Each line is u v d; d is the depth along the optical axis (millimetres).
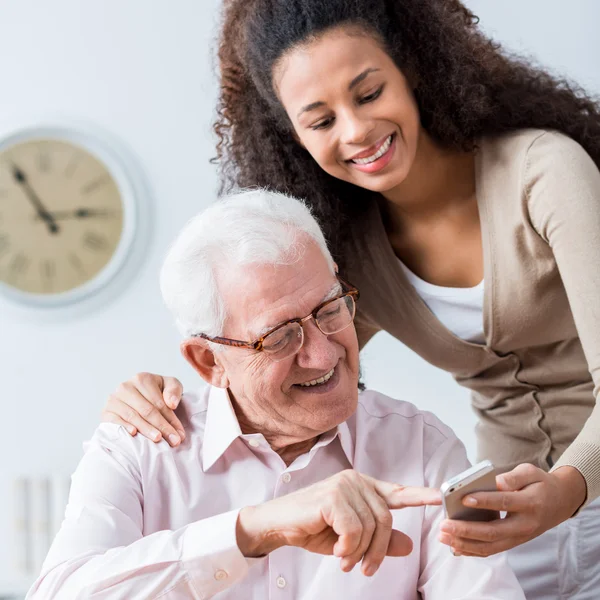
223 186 2084
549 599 1907
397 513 1596
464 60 1771
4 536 3975
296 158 1929
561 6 3668
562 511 1393
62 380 4055
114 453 1619
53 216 4059
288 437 1580
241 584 1558
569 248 1633
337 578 1559
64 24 4074
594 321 1575
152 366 4039
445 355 2000
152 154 4047
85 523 1527
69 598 1411
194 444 1636
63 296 4039
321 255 1504
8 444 4051
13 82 4086
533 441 1995
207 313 1482
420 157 1818
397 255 1982
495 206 1786
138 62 4047
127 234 4027
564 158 1685
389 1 1725
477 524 1286
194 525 1396
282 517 1321
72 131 4039
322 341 1465
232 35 1858
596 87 3639
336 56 1641
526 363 1949
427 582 1576
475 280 1914
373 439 1690
